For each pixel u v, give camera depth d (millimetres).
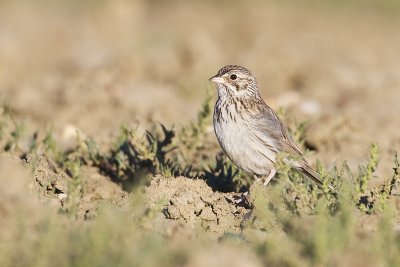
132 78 30297
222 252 11555
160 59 32281
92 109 24250
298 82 31438
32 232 12188
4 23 40812
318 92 29062
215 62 32406
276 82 31344
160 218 13891
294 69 31703
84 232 11961
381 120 24172
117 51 34094
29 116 24016
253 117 16719
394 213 14281
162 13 47656
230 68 17297
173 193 14734
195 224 14211
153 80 30547
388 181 14820
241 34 39531
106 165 18344
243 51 34969
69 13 45875
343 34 42844
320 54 36219
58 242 11367
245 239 12953
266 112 17062
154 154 17422
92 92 24656
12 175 14281
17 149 18766
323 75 31375
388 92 28891
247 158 16766
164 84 29688
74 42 37594
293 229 12773
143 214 13391
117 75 29594
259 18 43250
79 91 25312
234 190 17328
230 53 34688
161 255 11148
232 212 14789
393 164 19328
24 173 14555
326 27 44500
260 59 32719
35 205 13102
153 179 15352
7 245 11484
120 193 17172
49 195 15180
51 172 16234
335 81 30797
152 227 12898
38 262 10945
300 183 15156
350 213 12711
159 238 12266
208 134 19547
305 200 14156
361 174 15492
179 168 17734
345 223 12164
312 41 39594
